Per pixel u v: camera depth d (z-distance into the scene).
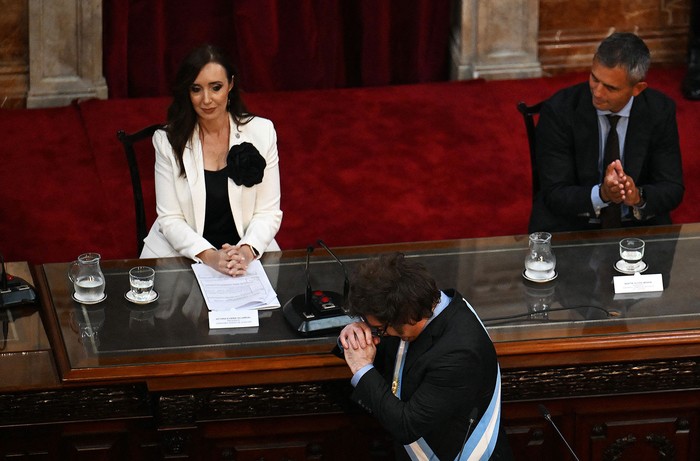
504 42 21.03
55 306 10.48
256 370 9.56
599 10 21.30
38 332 10.19
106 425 9.89
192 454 9.91
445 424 8.96
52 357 9.85
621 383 10.20
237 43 20.45
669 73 21.17
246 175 12.25
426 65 21.45
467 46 21.05
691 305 10.52
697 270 11.16
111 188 17.09
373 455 10.30
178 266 11.36
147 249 12.68
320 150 18.22
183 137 12.20
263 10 20.06
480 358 8.73
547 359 9.88
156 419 9.77
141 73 20.31
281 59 20.70
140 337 10.02
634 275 10.87
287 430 10.07
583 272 11.09
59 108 19.50
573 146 13.06
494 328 10.12
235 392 9.73
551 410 10.31
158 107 19.55
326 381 9.75
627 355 9.94
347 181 17.38
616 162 11.94
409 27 21.11
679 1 21.36
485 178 17.58
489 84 20.66
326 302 10.19
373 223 16.36
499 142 18.59
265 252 11.53
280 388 9.77
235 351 9.79
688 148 18.38
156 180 12.48
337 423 10.10
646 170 13.16
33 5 19.36
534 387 10.12
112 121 18.92
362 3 20.52
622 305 10.52
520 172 17.78
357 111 19.53
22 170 17.42
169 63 20.56
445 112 19.52
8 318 10.36
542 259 10.86
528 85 20.67
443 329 8.81
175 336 10.03
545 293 10.71
